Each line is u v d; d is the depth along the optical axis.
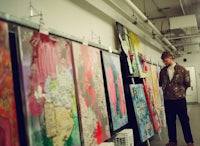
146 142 4.70
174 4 7.65
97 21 3.96
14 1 2.18
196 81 12.72
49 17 2.70
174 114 4.34
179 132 5.81
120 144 3.45
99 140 2.84
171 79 4.30
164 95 4.41
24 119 1.75
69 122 2.29
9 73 1.65
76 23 3.28
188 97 12.85
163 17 9.04
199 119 7.39
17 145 1.64
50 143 1.97
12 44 1.81
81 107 2.55
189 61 12.80
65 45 2.43
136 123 4.09
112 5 4.45
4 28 1.66
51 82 2.10
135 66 4.93
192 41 11.29
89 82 2.83
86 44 3.04
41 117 1.91
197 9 8.28
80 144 2.43
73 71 2.51
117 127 3.41
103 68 3.35
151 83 6.15
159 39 8.27
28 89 1.81
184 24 7.14
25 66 1.82
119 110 3.60
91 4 3.67
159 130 5.33
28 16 2.34
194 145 4.47
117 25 4.54
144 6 7.62
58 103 2.16
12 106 1.64
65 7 3.04
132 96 4.18
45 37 2.12
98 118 2.91
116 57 3.95
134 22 5.54
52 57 2.18
